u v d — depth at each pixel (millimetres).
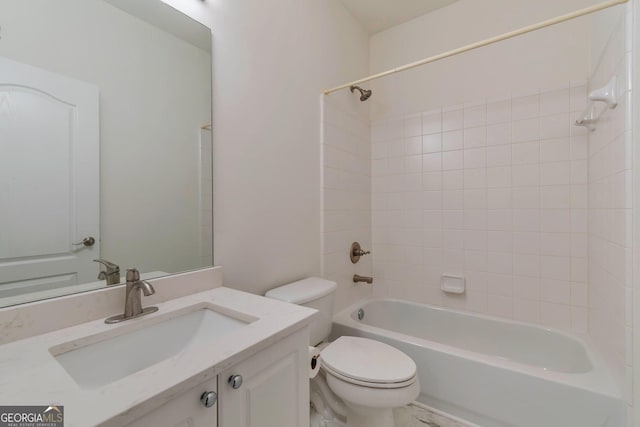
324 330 1443
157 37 998
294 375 811
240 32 1273
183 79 1070
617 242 1116
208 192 1147
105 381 711
